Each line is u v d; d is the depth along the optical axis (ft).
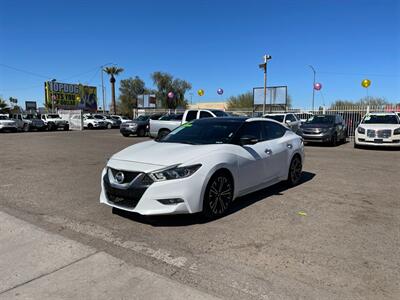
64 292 10.52
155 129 61.26
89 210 18.65
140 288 10.71
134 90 222.69
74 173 29.55
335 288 10.66
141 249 13.55
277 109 106.52
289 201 20.20
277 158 21.94
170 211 15.30
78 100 186.29
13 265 12.30
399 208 18.81
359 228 15.70
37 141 65.46
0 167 32.78
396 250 13.35
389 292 10.43
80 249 13.58
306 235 14.88
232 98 173.37
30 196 21.72
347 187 23.91
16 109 229.45
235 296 10.24
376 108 74.13
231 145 18.70
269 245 13.87
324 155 42.27
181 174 15.52
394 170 30.94
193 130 20.89
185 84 210.59
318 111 78.23
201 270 11.84
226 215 17.56
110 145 56.13
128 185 15.70
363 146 52.70
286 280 11.14
